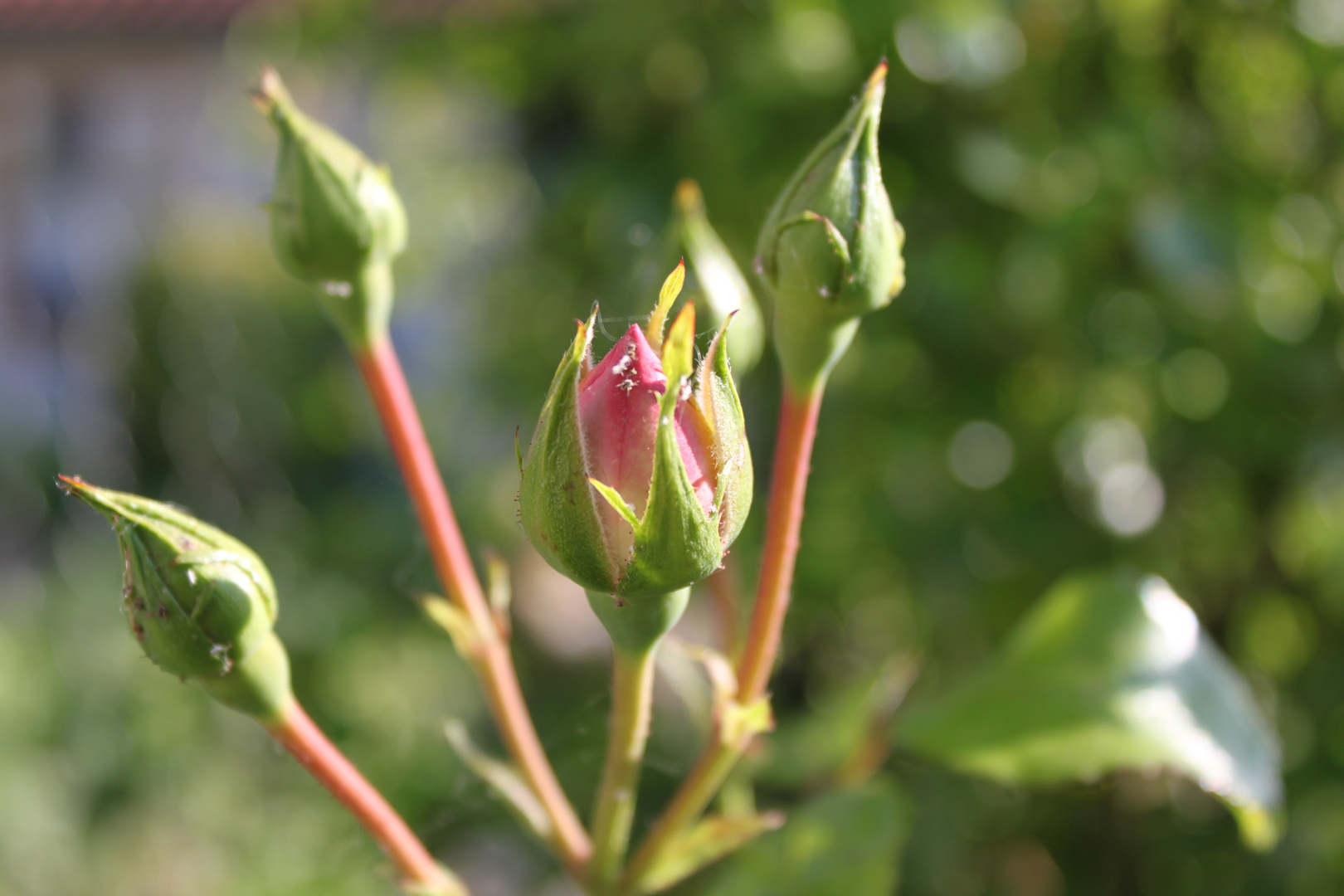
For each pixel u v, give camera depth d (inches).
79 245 64.7
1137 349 16.7
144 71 61.8
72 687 30.9
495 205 29.7
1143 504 18.0
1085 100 16.9
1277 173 17.3
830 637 21.9
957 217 16.8
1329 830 16.9
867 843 11.7
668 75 18.8
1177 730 11.5
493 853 25.4
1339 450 16.5
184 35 59.0
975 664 18.8
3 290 65.4
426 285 32.5
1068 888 18.7
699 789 10.1
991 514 17.7
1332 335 16.6
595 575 9.2
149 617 9.7
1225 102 17.6
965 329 16.8
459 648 10.4
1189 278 15.1
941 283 16.3
